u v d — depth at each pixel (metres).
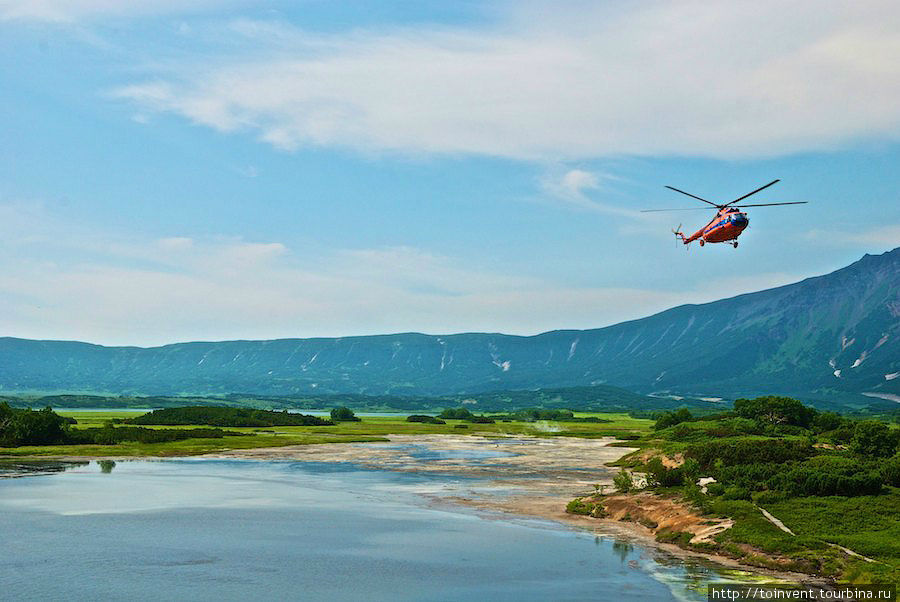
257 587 36.19
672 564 40.28
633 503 55.91
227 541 46.56
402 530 50.47
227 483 75.50
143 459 102.25
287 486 73.38
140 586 36.03
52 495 65.00
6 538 46.50
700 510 49.44
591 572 38.75
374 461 100.69
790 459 64.00
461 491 70.00
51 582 36.47
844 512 45.31
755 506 48.22
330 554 43.19
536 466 94.06
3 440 114.69
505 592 35.34
